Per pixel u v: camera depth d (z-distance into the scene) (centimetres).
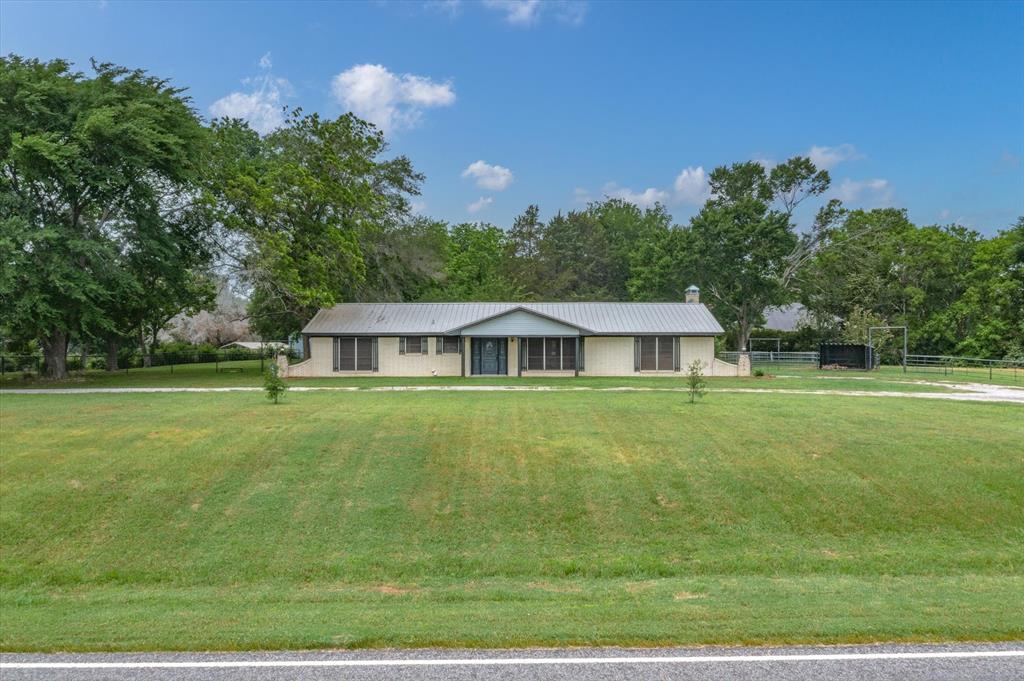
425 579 1080
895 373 4066
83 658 653
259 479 1412
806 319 6569
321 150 3753
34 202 2909
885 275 6209
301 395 2469
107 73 3144
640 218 9469
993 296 5394
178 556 1148
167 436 1672
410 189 4525
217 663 633
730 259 5572
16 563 1127
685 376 3638
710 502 1327
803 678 586
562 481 1412
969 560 1134
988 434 1702
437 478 1429
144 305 3694
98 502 1309
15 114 2855
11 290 2655
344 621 771
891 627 710
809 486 1384
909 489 1370
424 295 5181
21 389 2784
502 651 656
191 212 3559
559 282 7088
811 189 5972
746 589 963
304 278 3634
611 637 688
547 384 3020
